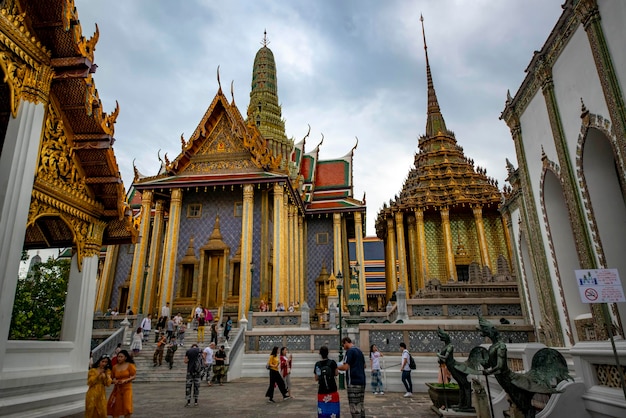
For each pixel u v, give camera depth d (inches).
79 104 339.6
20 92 299.3
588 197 406.3
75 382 338.0
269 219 1225.4
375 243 2273.6
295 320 875.4
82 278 366.3
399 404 446.6
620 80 345.7
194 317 1020.5
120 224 407.8
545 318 535.5
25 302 652.1
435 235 1315.2
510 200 717.9
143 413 385.1
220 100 1278.3
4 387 269.0
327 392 266.2
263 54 2172.7
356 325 808.3
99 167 370.6
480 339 600.4
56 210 340.8
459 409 353.1
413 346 609.6
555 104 461.4
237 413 385.7
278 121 1988.2
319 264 1472.7
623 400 219.9
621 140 341.4
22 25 299.4
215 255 1194.6
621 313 366.0
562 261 499.2
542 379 245.6
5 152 285.7
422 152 1523.1
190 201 1244.5
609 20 357.1
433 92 1676.9
